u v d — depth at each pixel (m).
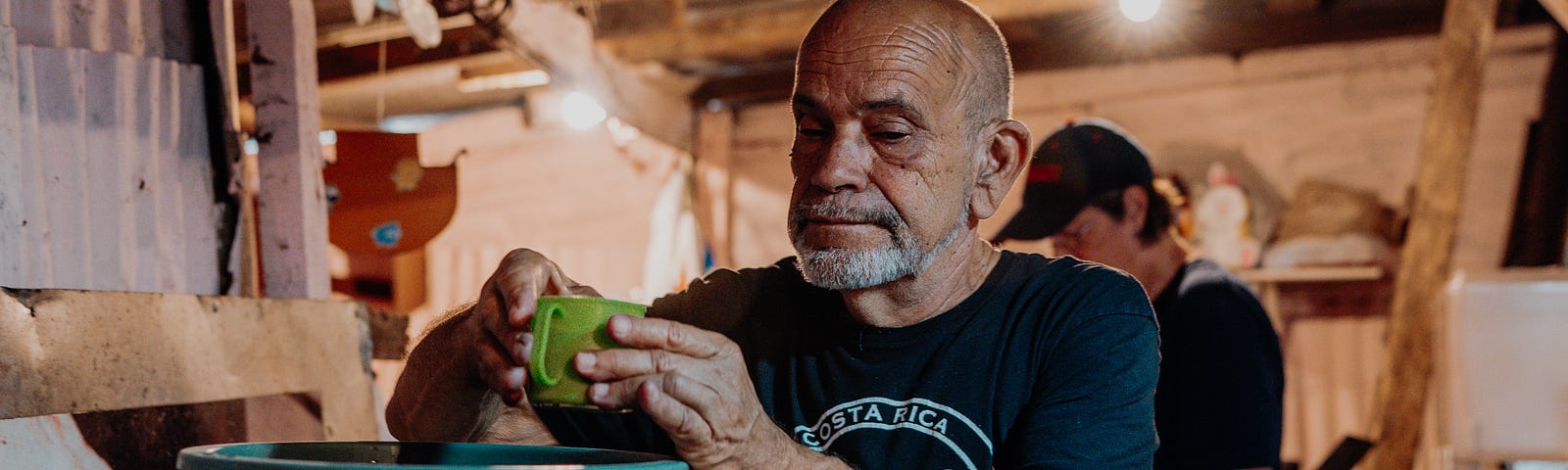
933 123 1.32
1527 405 3.07
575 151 6.05
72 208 1.54
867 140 1.33
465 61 4.46
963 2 1.42
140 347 1.42
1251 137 5.03
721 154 5.72
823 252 1.33
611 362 1.03
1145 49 5.03
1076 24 4.63
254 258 1.90
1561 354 3.04
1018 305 1.42
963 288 1.45
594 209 6.01
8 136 1.43
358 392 1.90
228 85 1.84
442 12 3.51
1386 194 4.85
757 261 5.67
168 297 1.48
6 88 1.43
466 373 1.28
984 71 1.39
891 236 1.32
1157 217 2.51
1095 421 1.34
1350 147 4.90
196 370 1.52
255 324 1.65
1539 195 4.57
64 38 1.58
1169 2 4.51
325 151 5.02
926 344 1.41
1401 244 4.81
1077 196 2.51
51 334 1.29
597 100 4.51
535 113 5.54
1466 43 4.16
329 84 4.58
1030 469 1.32
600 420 1.52
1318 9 4.71
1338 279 4.85
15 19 1.50
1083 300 1.40
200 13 1.82
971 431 1.37
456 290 6.07
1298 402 4.96
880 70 1.30
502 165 6.14
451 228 6.16
